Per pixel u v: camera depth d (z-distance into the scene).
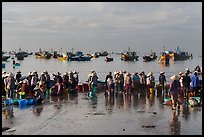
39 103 20.70
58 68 84.75
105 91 25.61
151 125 14.34
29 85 22.44
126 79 25.64
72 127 14.07
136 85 26.09
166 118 15.82
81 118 15.99
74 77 26.47
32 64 110.81
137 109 18.50
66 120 15.53
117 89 25.66
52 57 171.75
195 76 21.67
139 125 14.37
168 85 25.61
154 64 112.00
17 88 23.20
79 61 141.38
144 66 96.56
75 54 160.50
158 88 25.81
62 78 26.28
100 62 132.50
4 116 16.45
